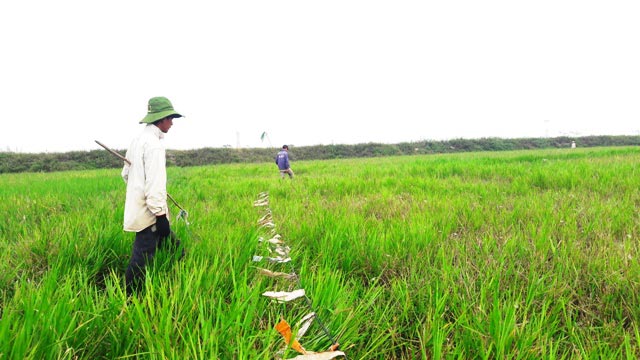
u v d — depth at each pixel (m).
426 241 3.36
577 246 3.10
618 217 3.97
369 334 2.12
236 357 1.76
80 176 14.44
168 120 2.95
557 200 5.30
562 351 1.94
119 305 2.04
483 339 1.85
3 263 2.85
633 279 2.39
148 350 1.68
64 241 3.31
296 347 1.48
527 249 3.06
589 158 13.02
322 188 7.95
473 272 2.72
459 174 9.98
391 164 15.59
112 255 3.34
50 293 2.03
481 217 4.36
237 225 4.09
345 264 3.08
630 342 1.94
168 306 1.95
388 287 2.76
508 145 56.19
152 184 2.72
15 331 1.67
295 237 3.73
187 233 3.57
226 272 2.68
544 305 2.13
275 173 14.10
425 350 1.88
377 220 4.42
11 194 7.54
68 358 1.62
